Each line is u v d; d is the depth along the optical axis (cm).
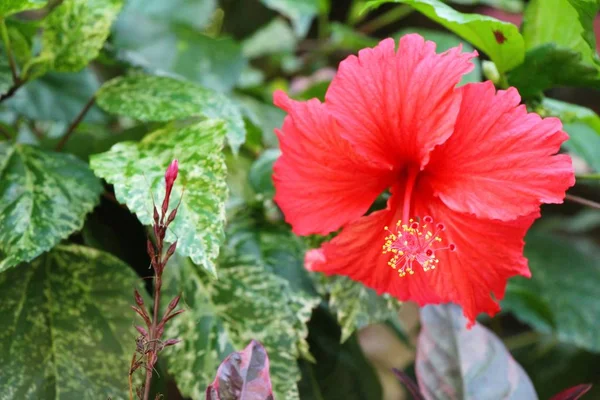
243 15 88
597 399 79
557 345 82
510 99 56
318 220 60
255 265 63
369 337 95
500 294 58
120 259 64
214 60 76
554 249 82
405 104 57
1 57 63
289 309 62
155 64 75
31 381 58
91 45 62
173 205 57
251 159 73
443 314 63
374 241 59
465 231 58
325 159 59
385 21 92
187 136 59
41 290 60
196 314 61
